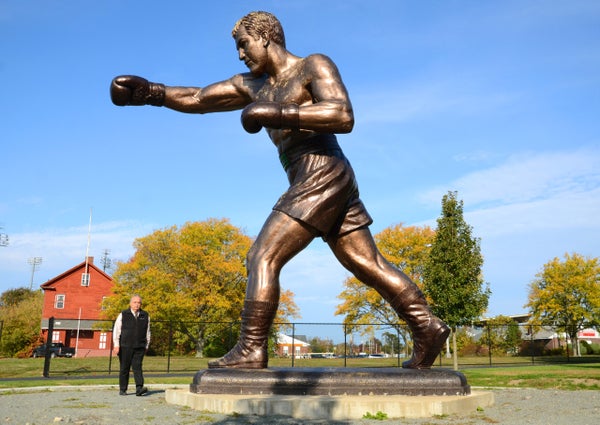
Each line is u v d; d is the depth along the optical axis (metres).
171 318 38.12
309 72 7.36
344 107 6.87
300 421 5.93
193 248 39.81
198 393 7.02
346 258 7.90
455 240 20.14
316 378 6.91
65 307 51.84
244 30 7.80
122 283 40.25
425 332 7.71
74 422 5.83
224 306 38.47
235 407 6.43
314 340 26.20
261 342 7.20
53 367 18.92
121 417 6.21
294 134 7.58
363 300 38.31
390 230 40.62
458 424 5.94
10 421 5.93
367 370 7.25
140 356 9.01
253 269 7.26
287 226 7.25
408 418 6.30
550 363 25.50
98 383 11.89
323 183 7.34
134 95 8.29
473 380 13.04
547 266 43.62
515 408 7.40
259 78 8.05
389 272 7.87
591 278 41.78
